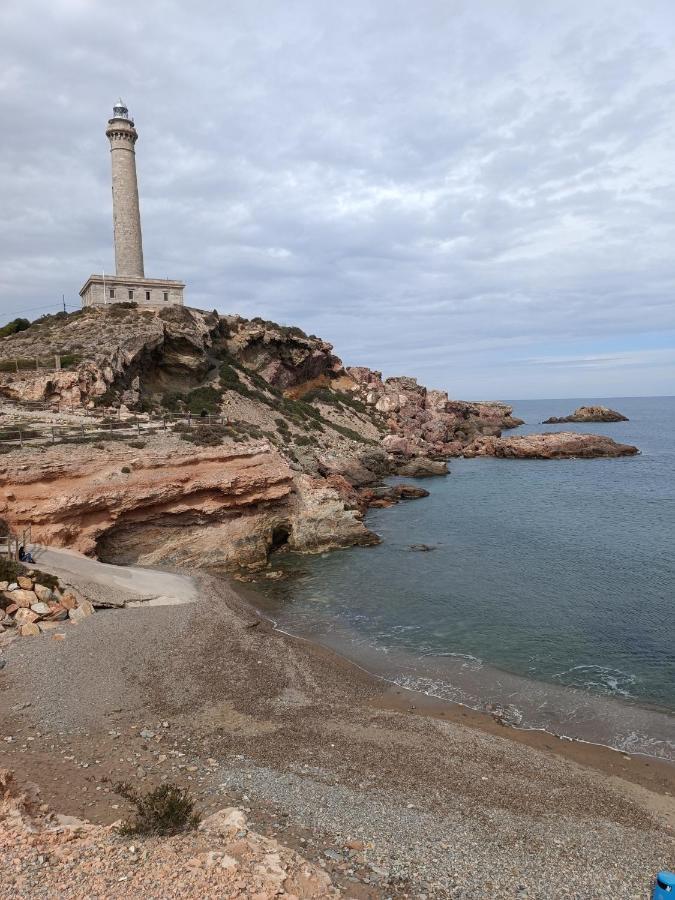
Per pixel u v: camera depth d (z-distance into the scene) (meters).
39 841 9.34
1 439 34.50
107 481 32.28
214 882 8.47
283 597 31.34
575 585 32.19
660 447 102.12
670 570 34.41
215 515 37.47
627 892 10.72
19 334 63.56
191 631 23.09
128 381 58.66
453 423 108.94
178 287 78.25
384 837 11.75
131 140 74.88
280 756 15.22
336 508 42.41
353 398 100.12
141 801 11.92
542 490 63.41
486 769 15.34
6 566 23.56
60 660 19.16
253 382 78.81
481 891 10.27
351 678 21.30
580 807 13.84
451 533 45.41
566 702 19.86
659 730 18.11
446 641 25.14
